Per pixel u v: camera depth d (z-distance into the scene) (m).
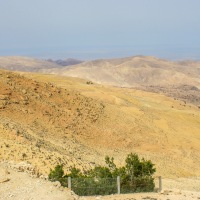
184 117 72.69
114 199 18.81
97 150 45.19
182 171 43.94
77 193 19.69
